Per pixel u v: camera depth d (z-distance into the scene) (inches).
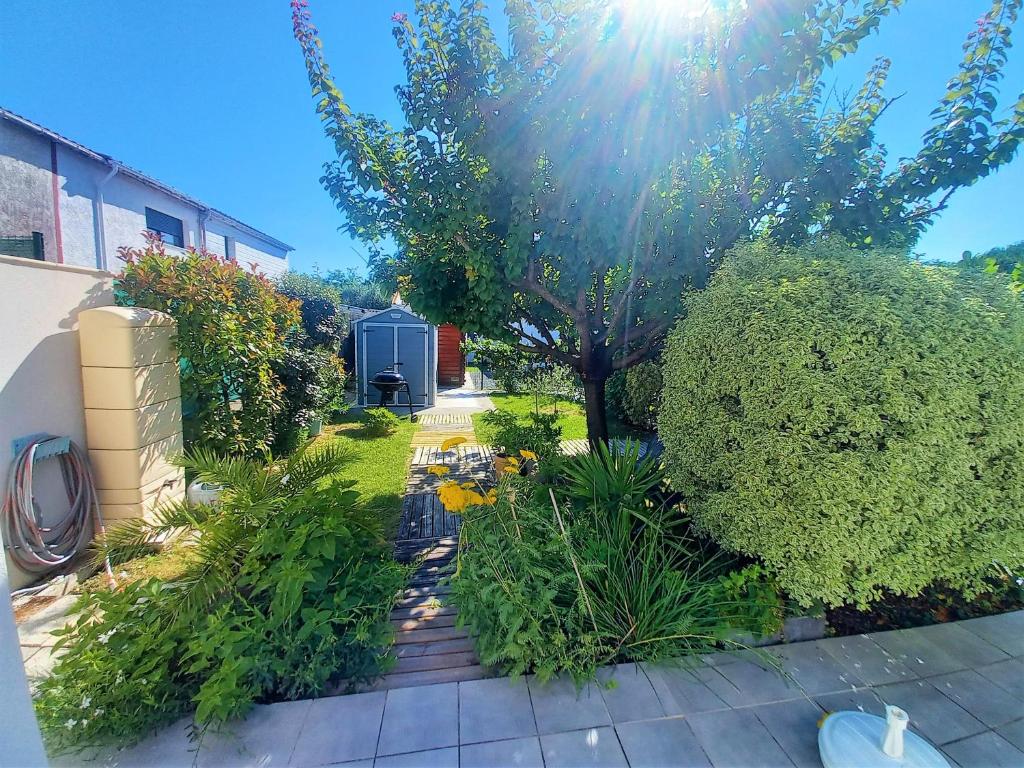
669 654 83.6
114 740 66.1
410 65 131.7
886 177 144.1
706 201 139.2
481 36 127.2
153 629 74.0
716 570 102.9
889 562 83.0
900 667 84.7
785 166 129.6
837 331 84.5
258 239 457.4
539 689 78.4
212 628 73.2
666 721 72.4
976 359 82.7
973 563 88.7
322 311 402.0
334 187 154.9
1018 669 84.4
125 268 161.2
